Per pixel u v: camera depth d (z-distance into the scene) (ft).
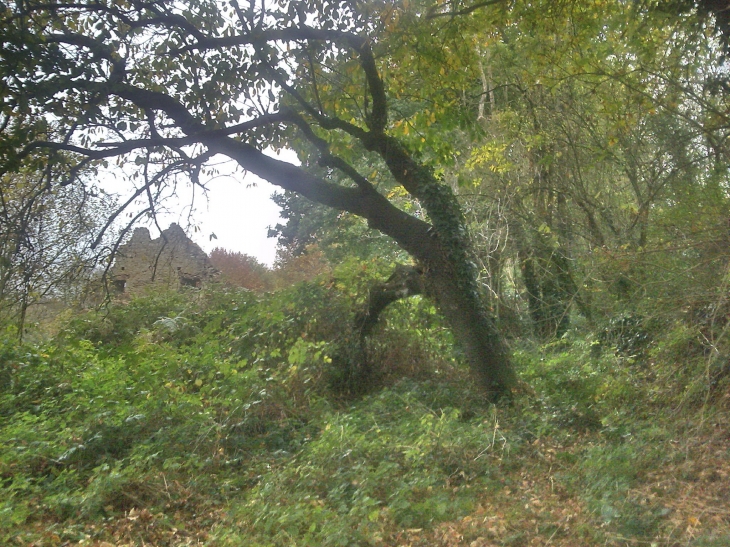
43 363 42.29
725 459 25.12
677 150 44.39
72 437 30.32
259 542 21.84
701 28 36.45
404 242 40.57
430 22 40.06
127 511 24.99
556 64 43.62
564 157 57.31
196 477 27.58
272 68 38.78
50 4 35.42
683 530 19.85
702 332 33.09
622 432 31.22
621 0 40.22
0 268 32.32
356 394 43.14
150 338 52.31
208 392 36.37
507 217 60.85
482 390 38.70
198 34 38.73
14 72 31.99
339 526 21.68
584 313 53.21
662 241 37.32
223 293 63.21
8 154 32.01
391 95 44.91
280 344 44.32
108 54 37.14
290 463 28.48
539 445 30.63
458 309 39.22
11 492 25.32
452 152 44.34
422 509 23.21
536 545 20.15
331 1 38.24
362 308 44.39
